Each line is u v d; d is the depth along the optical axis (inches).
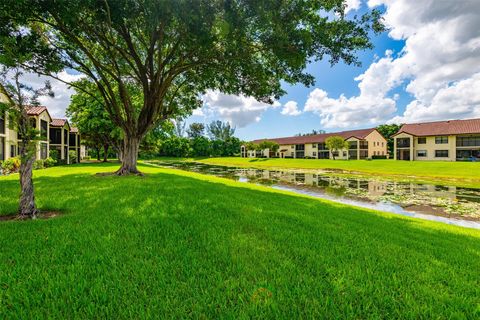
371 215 243.9
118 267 99.6
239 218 183.2
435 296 87.1
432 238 166.9
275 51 338.3
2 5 268.4
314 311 75.1
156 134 1110.4
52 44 407.8
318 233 155.9
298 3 304.2
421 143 1546.5
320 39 329.1
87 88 612.1
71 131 1302.9
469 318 76.7
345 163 1320.1
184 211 199.2
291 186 600.1
